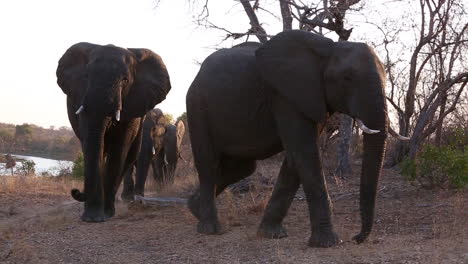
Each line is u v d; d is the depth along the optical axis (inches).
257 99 330.0
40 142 2979.8
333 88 296.2
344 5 617.3
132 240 352.2
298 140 306.5
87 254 318.7
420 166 484.4
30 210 511.2
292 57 308.8
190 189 593.6
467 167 451.2
